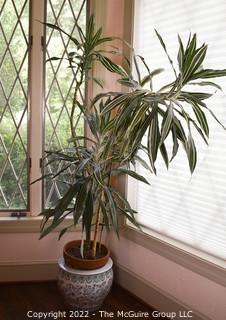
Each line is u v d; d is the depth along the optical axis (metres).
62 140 2.31
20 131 2.25
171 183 1.96
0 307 2.00
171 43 1.91
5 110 2.22
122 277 2.28
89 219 1.74
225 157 1.67
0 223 2.20
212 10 1.68
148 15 2.04
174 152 1.49
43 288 2.24
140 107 1.48
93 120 1.88
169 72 1.93
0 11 2.14
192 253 1.81
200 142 1.78
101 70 2.26
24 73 2.21
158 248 1.99
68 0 2.21
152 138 1.42
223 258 1.72
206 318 1.76
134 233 2.14
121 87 2.14
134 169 2.17
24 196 2.31
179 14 1.85
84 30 2.26
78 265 1.89
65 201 1.77
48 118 2.28
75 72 2.27
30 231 2.26
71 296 1.89
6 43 2.17
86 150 1.91
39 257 2.32
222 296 1.68
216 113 1.70
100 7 2.23
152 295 2.06
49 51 2.23
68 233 2.33
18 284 2.28
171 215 1.97
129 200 2.22
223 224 1.71
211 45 1.69
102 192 1.89
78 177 1.89
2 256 2.26
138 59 2.11
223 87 1.66
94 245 1.98
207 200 1.77
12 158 2.26
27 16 2.17
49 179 2.26
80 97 2.30
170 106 1.46
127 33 2.10
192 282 1.82
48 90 2.26
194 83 1.52
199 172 1.80
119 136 1.59
